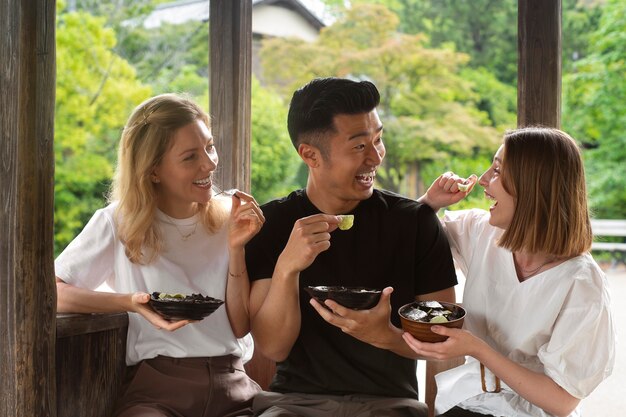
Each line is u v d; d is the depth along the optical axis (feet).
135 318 6.77
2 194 6.26
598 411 12.90
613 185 35.22
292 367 6.50
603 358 5.40
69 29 32.63
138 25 35.27
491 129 34.73
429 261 6.40
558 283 5.61
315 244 5.76
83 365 6.75
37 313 6.32
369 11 34.32
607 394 13.93
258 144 34.40
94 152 33.17
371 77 34.53
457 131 34.12
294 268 5.84
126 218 6.60
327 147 6.12
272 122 34.47
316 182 6.42
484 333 6.08
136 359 6.75
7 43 6.22
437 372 7.29
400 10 38.47
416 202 6.61
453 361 7.26
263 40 34.73
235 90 8.62
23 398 6.27
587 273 5.55
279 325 6.11
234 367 6.77
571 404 5.38
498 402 5.79
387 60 34.14
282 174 34.68
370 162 6.16
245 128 8.76
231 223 6.30
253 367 7.78
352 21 34.55
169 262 6.70
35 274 6.31
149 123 6.49
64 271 6.59
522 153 5.65
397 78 34.68
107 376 6.93
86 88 32.78
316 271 6.44
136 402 6.42
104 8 35.12
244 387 6.77
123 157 6.62
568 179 5.59
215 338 6.66
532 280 5.76
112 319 6.86
